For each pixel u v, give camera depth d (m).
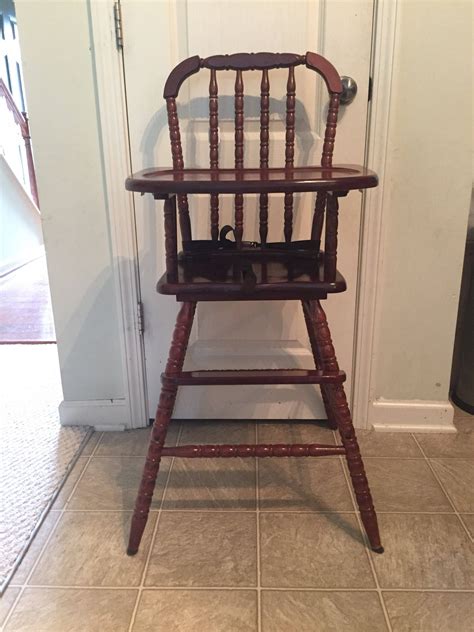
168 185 0.86
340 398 1.02
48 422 1.53
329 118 1.15
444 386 1.45
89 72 1.24
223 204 1.32
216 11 1.20
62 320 1.42
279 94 1.26
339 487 1.24
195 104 1.27
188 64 1.15
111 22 1.20
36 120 1.27
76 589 0.96
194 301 1.01
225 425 1.50
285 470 1.30
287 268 1.08
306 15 1.20
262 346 1.43
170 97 1.16
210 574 0.99
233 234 1.31
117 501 1.19
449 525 1.11
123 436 1.46
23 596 0.95
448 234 1.33
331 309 1.40
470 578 0.98
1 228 3.29
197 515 1.15
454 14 1.18
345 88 1.22
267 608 0.92
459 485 1.24
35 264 3.64
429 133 1.26
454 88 1.23
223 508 1.17
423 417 1.46
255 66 1.14
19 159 3.70
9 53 4.50
